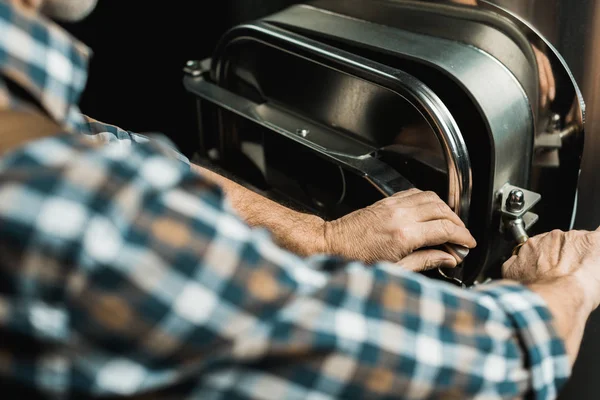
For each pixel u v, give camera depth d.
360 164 1.00
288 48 1.07
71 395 0.49
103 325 0.47
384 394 0.53
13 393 0.50
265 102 1.18
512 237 0.95
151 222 0.47
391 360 0.52
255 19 1.24
